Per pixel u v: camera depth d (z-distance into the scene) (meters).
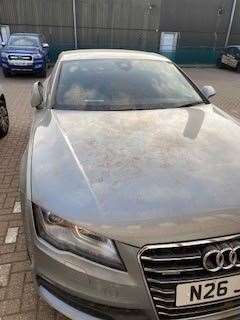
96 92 3.49
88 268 1.85
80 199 1.96
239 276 1.86
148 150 2.44
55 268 1.94
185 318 1.87
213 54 24.30
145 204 1.91
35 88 3.61
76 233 1.87
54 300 2.05
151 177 2.11
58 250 1.93
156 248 1.77
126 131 2.77
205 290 1.83
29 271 2.82
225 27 25.22
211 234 1.82
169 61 4.29
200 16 24.28
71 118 3.05
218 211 1.89
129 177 2.11
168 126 2.90
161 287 1.80
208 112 3.30
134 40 23.47
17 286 2.66
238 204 1.95
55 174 2.19
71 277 1.89
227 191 2.03
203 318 1.88
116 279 1.80
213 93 3.80
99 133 2.73
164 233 1.79
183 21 24.03
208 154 2.42
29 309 2.46
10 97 10.12
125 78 3.71
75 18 21.75
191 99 3.60
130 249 1.78
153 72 3.90
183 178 2.11
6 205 3.84
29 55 14.12
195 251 1.81
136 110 3.27
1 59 14.38
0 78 14.48
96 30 22.48
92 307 1.92
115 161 2.29
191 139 2.65
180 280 1.80
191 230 1.81
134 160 2.30
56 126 2.89
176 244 1.78
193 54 23.95
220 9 24.50
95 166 2.23
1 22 21.02
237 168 2.26
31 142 2.76
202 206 1.91
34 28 21.47
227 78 17.50
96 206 1.91
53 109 3.29
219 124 2.99
